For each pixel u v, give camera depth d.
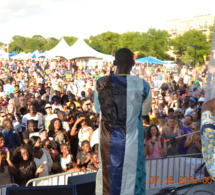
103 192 2.37
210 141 2.14
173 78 23.30
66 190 3.13
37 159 5.14
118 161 2.31
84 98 11.28
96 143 6.20
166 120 8.76
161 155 5.41
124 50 2.49
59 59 36.09
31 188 3.08
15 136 6.55
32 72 25.58
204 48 50.72
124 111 2.33
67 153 5.62
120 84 2.37
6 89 13.47
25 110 8.91
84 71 28.58
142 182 2.42
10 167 4.71
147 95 2.44
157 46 53.66
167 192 3.44
